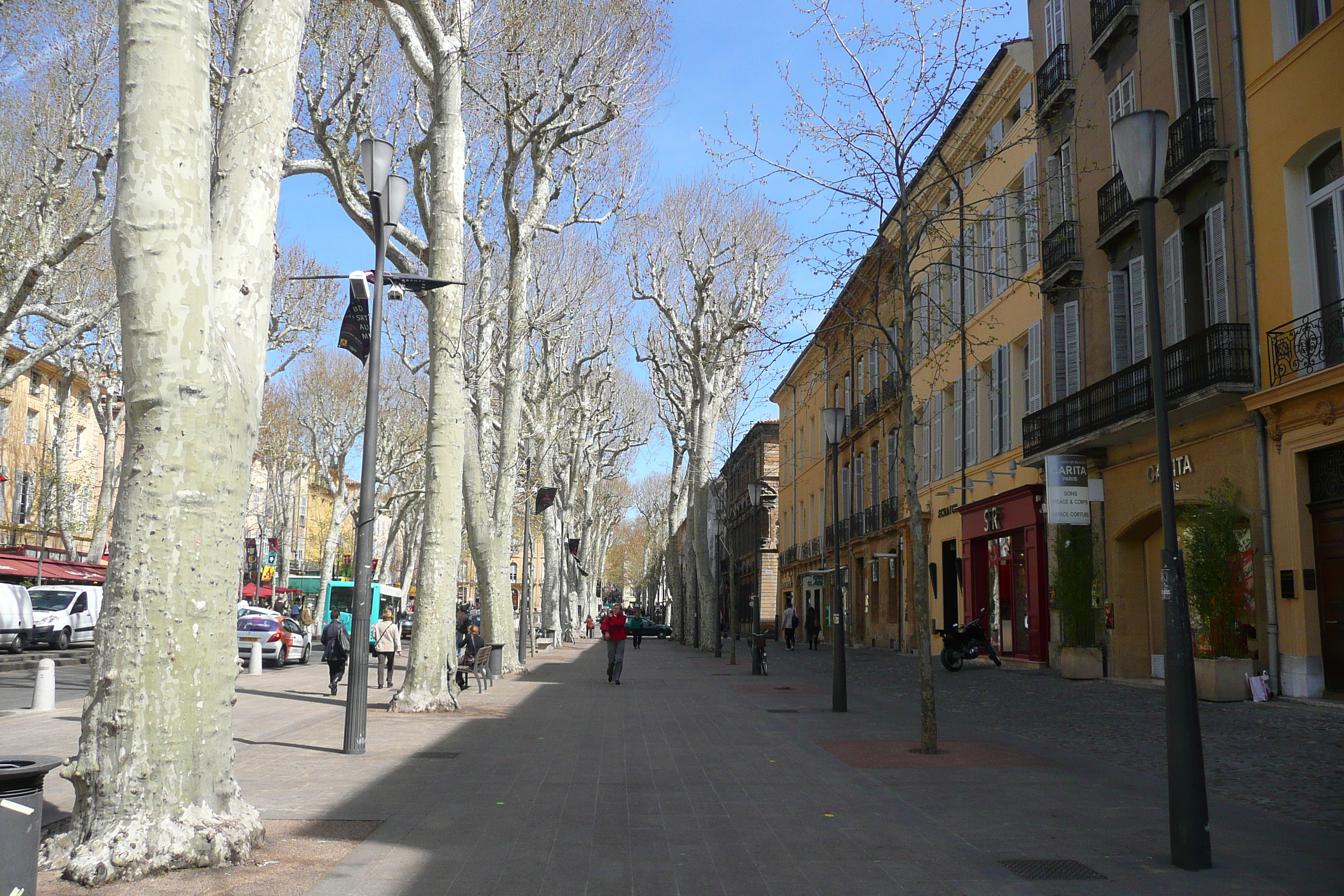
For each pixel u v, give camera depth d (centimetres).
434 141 1560
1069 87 2277
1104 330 2145
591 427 4994
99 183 2014
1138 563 2109
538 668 2822
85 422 4991
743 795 844
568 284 3678
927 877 585
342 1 1691
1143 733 1253
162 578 605
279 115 699
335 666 1945
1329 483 1490
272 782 910
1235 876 582
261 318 683
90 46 2191
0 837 429
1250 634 1606
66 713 1554
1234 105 1702
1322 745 1089
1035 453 2364
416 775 950
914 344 1270
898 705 1659
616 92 2167
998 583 2812
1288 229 1567
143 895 538
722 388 3997
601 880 581
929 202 1294
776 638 5925
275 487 5681
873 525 3903
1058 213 2294
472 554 2350
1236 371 1622
